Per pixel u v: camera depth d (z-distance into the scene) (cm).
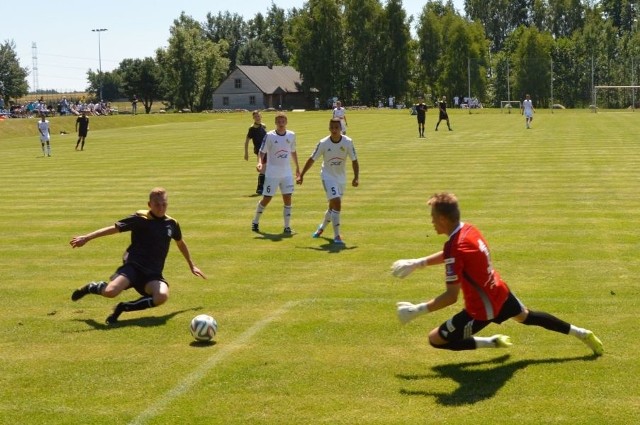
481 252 653
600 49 9431
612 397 612
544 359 700
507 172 2220
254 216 1517
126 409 609
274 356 725
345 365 697
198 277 1053
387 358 714
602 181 1975
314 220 1512
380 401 616
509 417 580
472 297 660
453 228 663
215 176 2330
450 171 2283
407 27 10719
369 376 670
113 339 788
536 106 8750
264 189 1384
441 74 10106
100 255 1223
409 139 3753
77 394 642
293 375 675
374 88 10812
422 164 2511
